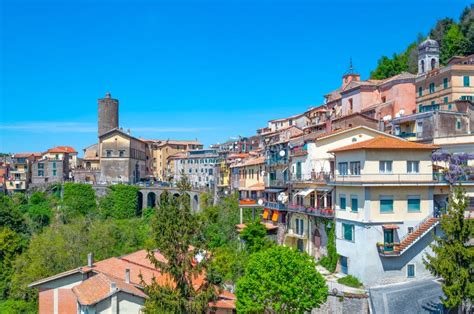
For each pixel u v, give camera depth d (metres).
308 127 91.06
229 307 41.59
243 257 61.66
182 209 36.12
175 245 35.44
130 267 47.16
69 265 65.38
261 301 39.25
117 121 168.38
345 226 52.97
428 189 50.97
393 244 48.59
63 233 74.44
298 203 66.12
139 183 137.25
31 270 63.44
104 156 143.25
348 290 47.62
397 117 74.19
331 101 102.38
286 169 72.75
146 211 120.31
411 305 43.53
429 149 50.69
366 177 49.62
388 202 49.94
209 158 156.50
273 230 70.25
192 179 160.38
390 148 49.81
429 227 49.16
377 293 46.47
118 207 124.62
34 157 164.50
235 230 75.69
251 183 91.06
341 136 63.16
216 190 106.00
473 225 38.16
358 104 88.94
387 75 125.00
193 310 34.59
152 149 181.75
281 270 39.31
